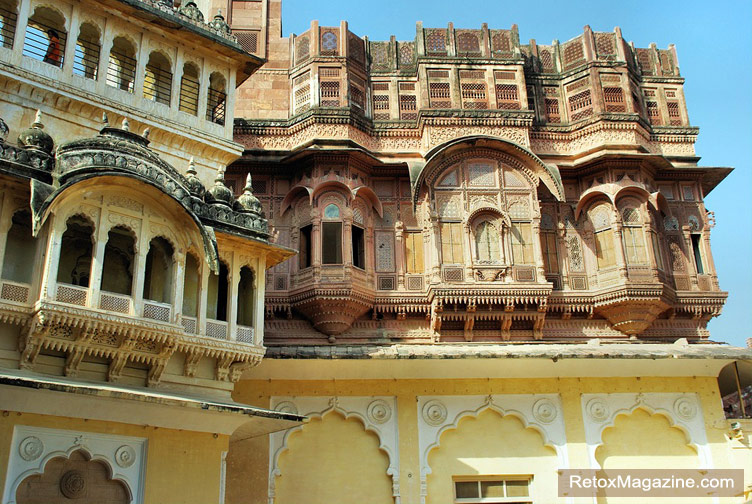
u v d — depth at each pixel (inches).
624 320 879.7
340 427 764.6
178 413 597.9
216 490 618.2
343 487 741.9
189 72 746.2
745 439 789.2
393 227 901.2
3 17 640.4
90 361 587.2
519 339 865.5
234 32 984.9
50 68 638.5
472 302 846.5
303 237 883.4
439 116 931.3
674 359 778.2
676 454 792.3
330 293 826.8
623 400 801.6
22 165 567.2
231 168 900.6
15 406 535.5
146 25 708.7
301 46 973.2
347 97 935.0
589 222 925.8
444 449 770.2
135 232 605.9
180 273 623.8
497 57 979.9
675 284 917.2
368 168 912.9
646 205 912.3
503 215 887.7
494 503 763.4
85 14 674.8
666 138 981.2
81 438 565.6
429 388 782.5
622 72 981.8
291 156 882.1
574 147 962.1
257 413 617.6
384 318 869.2
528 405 790.5
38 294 552.1
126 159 598.5
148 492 582.6
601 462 783.7
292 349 749.9
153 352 600.7
